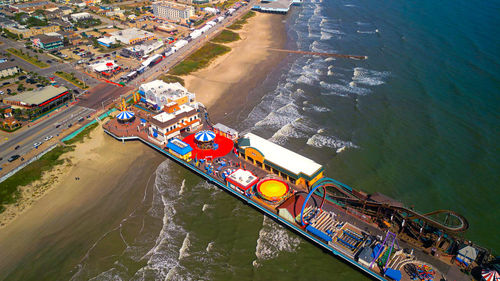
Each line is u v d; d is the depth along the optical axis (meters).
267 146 106.00
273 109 142.12
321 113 138.12
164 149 114.00
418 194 97.75
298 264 80.50
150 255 82.81
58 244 85.94
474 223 88.19
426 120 129.75
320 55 193.62
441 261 74.69
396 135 123.00
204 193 101.25
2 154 115.00
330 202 91.50
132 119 131.38
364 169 108.00
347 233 81.69
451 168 106.75
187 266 80.06
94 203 98.31
